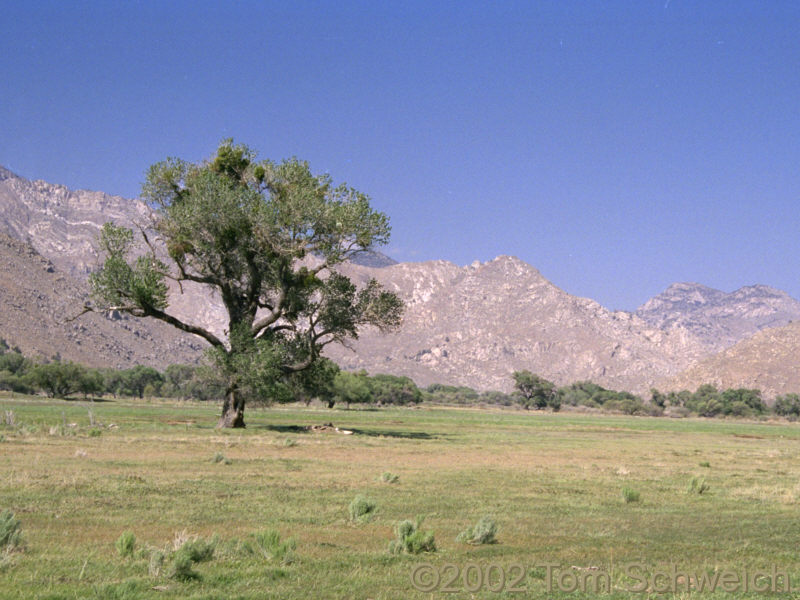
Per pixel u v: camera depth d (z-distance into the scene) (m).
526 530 18.59
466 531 17.11
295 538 15.76
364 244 55.56
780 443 75.31
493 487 26.58
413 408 187.12
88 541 14.95
